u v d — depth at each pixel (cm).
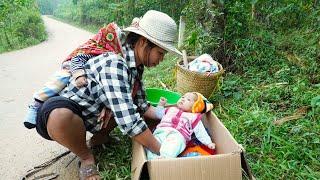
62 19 3272
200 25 502
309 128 313
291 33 552
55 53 1050
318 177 252
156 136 269
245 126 329
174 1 1032
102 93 246
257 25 552
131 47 251
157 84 498
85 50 253
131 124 237
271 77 436
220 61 482
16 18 1528
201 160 214
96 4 2194
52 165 296
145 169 234
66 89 252
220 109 381
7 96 521
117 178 265
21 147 335
